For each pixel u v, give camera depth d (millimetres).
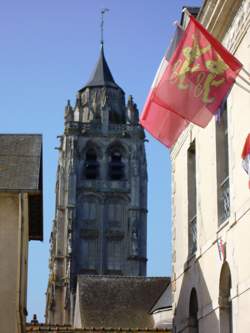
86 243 124938
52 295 119312
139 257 123500
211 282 22438
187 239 25953
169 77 19703
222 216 22016
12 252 25062
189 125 25812
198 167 24672
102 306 61562
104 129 130750
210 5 21703
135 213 125438
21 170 27000
